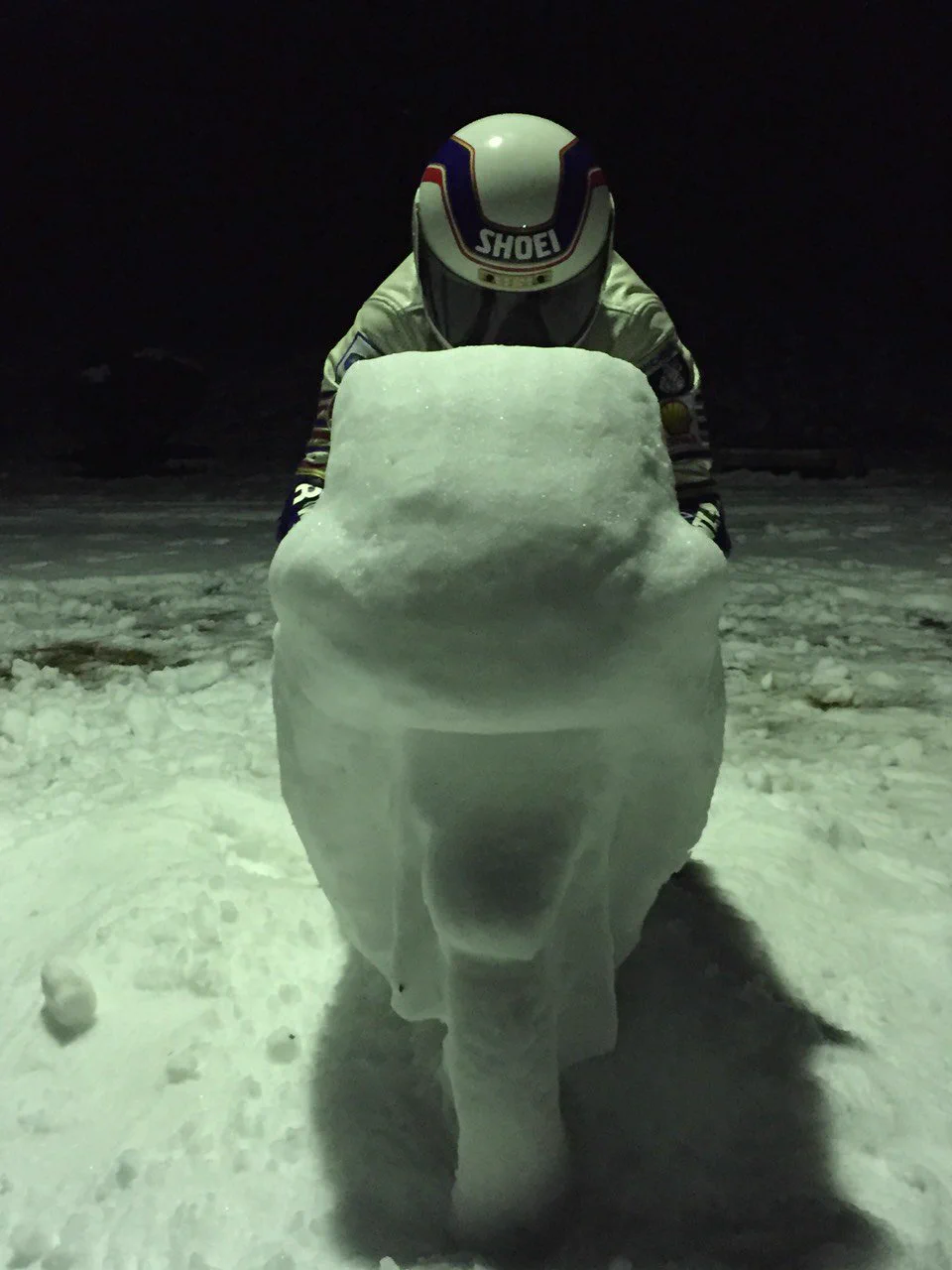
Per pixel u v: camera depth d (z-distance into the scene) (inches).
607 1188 46.3
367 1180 47.2
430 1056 51.7
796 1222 45.1
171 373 346.0
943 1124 51.2
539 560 37.4
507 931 39.5
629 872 47.0
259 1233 45.0
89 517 247.0
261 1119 50.3
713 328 494.3
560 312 53.8
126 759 95.3
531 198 51.1
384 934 46.3
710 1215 45.4
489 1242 43.7
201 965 59.6
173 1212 46.0
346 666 39.1
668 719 42.2
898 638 139.7
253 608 155.6
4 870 72.3
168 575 176.9
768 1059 53.4
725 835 78.6
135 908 64.2
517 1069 41.7
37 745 99.1
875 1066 54.3
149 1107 51.7
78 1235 45.2
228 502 274.4
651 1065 51.3
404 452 38.8
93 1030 56.6
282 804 84.1
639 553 38.9
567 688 37.9
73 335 528.7
